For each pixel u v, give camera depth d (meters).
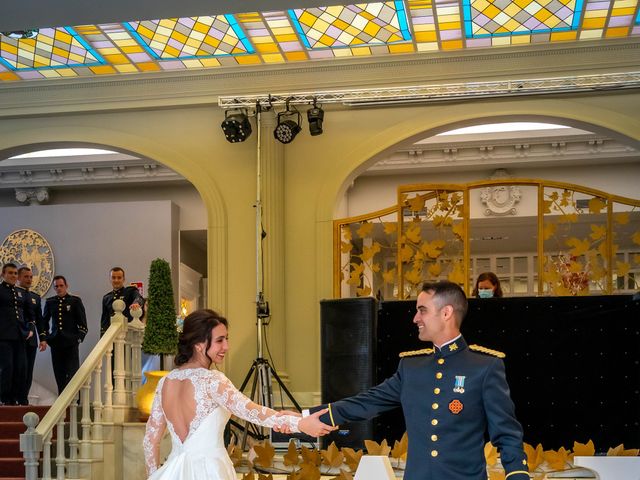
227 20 9.92
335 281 10.51
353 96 10.68
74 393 8.57
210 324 5.03
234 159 11.14
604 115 10.51
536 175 15.20
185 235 16.22
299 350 10.79
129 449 9.06
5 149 11.52
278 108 11.05
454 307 4.28
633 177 14.95
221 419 4.92
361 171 11.16
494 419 4.09
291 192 11.02
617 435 7.59
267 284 10.81
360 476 4.93
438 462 4.12
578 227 15.98
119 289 11.34
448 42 10.51
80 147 11.65
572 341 7.71
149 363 13.91
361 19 9.93
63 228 15.16
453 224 9.79
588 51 10.45
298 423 4.68
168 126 11.33
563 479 7.10
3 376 10.27
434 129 10.86
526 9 9.70
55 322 11.14
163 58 10.95
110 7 6.78
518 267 17.94
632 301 7.66
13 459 8.96
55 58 10.90
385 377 8.03
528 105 10.61
